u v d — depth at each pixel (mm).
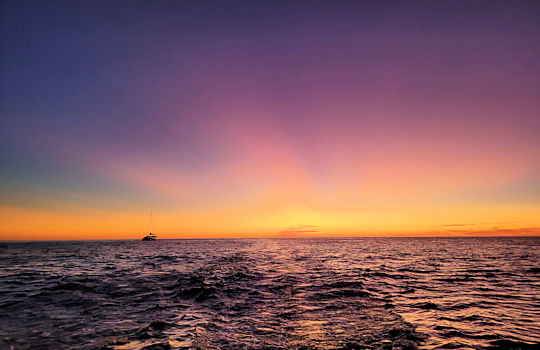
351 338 8109
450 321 9758
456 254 47906
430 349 7309
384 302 12672
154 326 9250
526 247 75312
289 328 9047
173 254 48969
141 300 13047
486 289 15797
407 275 21516
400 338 8094
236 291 15055
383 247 79250
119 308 11633
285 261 34031
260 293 14617
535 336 8281
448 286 16734
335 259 37438
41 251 65312
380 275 21422
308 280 18766
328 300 13094
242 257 40969
